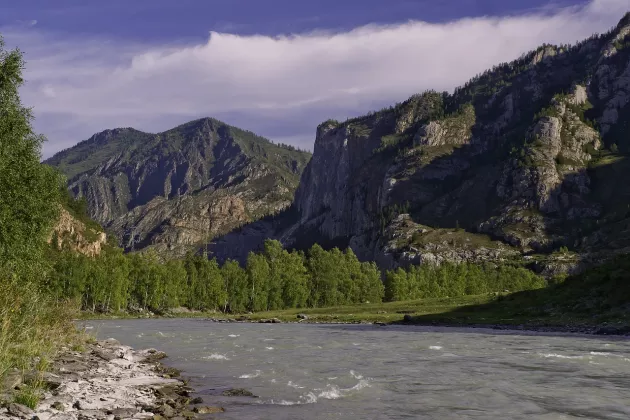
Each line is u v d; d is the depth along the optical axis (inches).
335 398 864.3
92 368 1109.1
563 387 966.4
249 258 7795.3
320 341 2178.9
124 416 661.3
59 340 1314.0
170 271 7337.6
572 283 3882.9
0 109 1397.6
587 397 864.3
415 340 2220.7
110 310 6505.9
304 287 7696.9
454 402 826.2
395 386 981.8
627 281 3324.3
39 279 1482.5
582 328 2827.3
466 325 3531.0
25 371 885.2
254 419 699.4
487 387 967.0
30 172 1448.1
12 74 1416.1
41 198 1501.0
